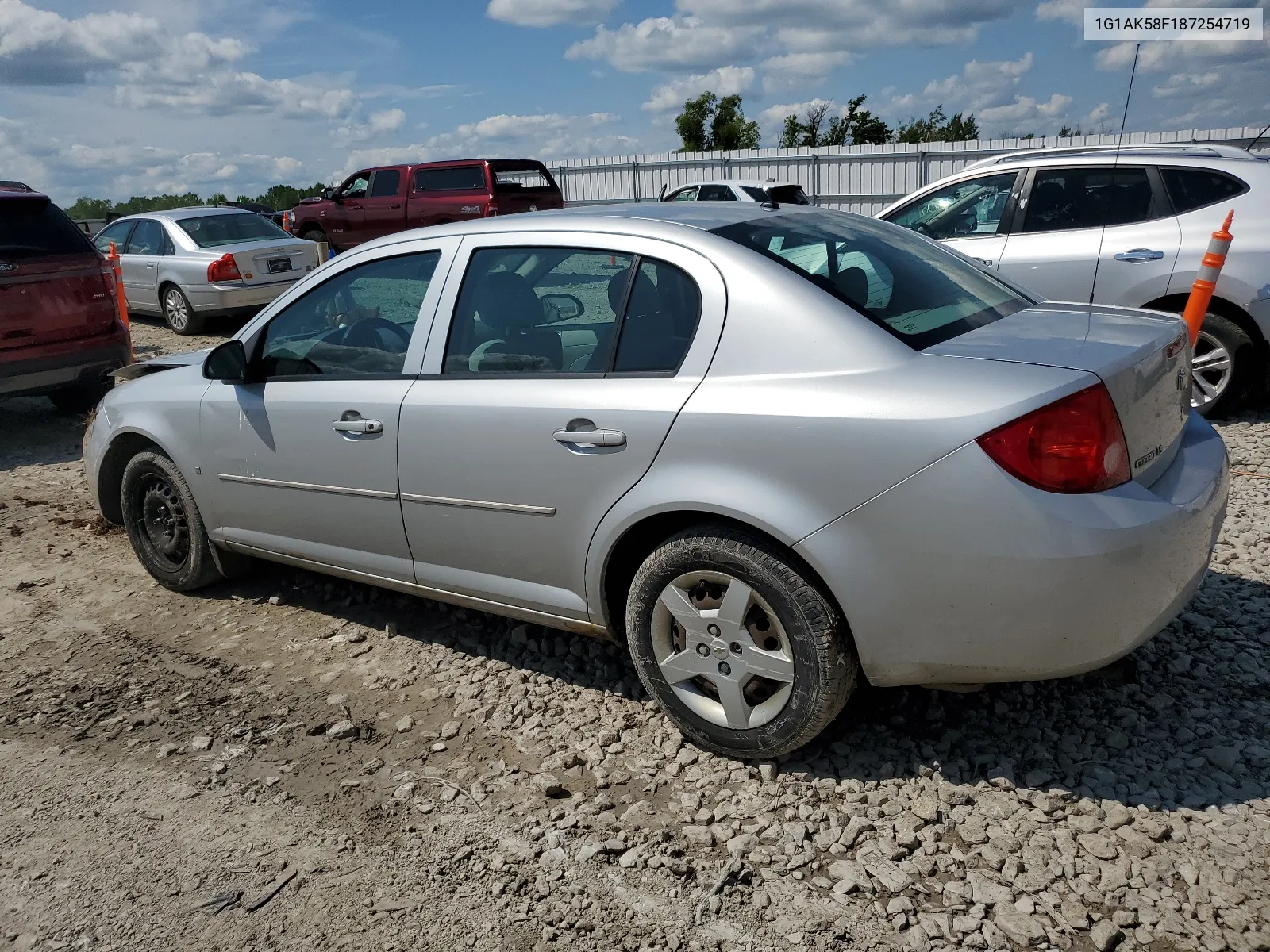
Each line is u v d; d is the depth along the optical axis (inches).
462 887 105.8
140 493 190.7
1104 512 100.3
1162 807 109.1
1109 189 270.7
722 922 98.2
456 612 174.4
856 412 105.8
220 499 173.9
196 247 528.1
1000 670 106.2
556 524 129.6
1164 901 95.6
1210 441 125.4
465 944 97.7
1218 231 232.1
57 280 312.5
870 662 110.3
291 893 106.4
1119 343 111.3
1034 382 101.7
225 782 128.1
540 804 118.8
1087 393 100.7
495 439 132.4
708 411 114.2
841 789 116.3
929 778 116.9
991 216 289.0
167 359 203.3
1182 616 152.3
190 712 147.0
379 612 177.3
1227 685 133.0
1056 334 116.2
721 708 122.6
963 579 103.0
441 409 138.0
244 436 165.2
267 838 116.0
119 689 155.7
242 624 177.3
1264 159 256.4
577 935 97.9
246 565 189.8
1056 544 99.0
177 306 531.5
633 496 120.6
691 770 122.5
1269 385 261.0
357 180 791.1
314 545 162.9
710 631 119.2
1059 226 276.4
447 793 121.7
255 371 165.5
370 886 106.8
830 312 112.7
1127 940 91.6
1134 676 135.8
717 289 118.5
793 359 112.3
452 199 740.0
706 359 117.3
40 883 110.5
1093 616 101.6
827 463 107.0
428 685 150.2
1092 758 118.7
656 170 1103.6
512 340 135.3
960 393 103.0
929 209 304.5
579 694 143.6
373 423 146.2
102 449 193.8
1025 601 101.4
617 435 120.6
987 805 111.6
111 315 330.6
